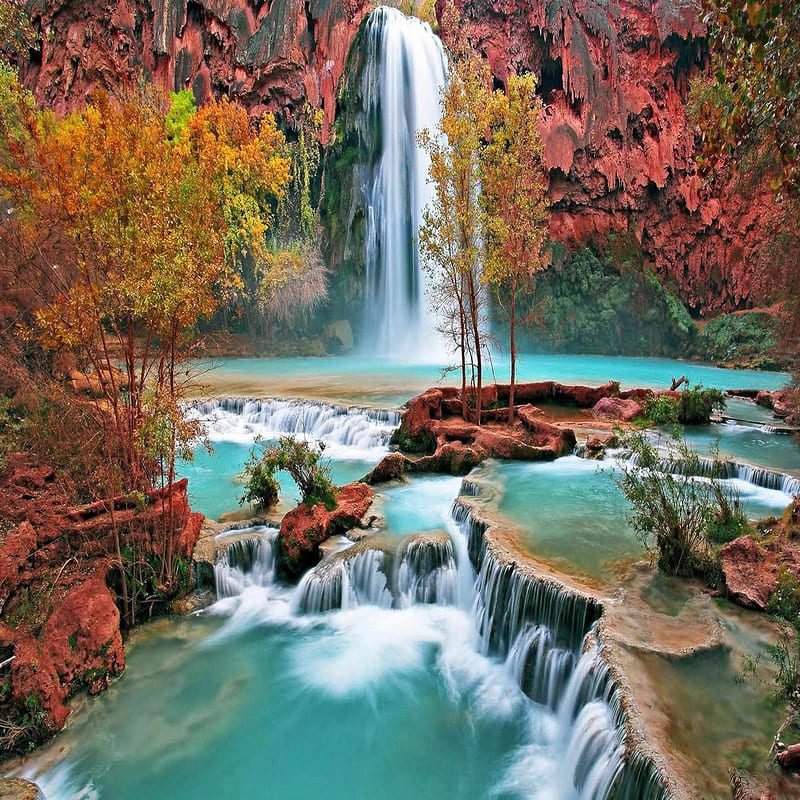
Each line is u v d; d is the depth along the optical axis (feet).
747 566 20.54
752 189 36.68
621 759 14.06
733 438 44.96
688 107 58.34
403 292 112.27
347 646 24.04
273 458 32.14
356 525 29.94
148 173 23.50
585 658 17.87
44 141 24.25
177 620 25.21
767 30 10.11
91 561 23.27
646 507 24.35
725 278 113.29
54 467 26.89
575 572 22.76
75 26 101.76
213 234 25.95
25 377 30.22
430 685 21.85
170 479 24.59
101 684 20.77
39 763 17.88
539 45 113.60
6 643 19.20
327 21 106.73
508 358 106.52
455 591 27.17
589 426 46.93
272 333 108.27
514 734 19.49
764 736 14.02
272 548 28.63
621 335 114.83
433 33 113.80
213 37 105.60
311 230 108.68
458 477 38.81
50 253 29.68
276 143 102.06
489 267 42.16
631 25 113.09
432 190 111.34
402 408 51.72
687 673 16.24
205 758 18.47
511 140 43.24
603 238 115.44
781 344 56.65
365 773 18.04
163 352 24.93
